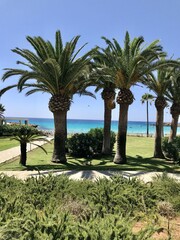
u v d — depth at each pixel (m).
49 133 49.78
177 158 18.77
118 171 14.29
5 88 18.34
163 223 5.37
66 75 17.39
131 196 6.18
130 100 17.77
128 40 17.17
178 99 23.48
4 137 38.44
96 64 18.55
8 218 4.31
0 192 6.22
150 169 15.33
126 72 17.47
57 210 4.65
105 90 21.88
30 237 3.46
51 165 16.44
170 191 7.26
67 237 3.40
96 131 22.19
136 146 29.22
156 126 21.23
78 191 6.62
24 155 16.28
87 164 16.92
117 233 3.48
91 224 3.78
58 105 17.44
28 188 6.87
